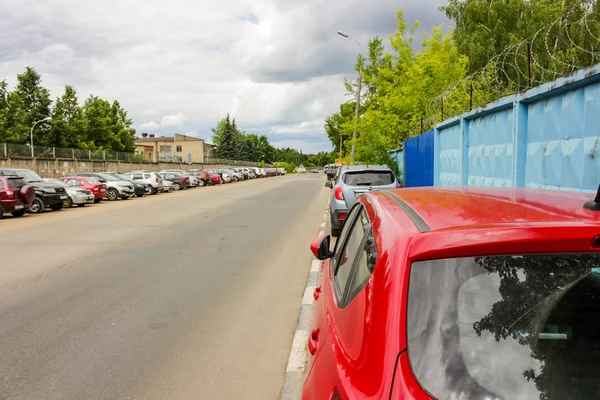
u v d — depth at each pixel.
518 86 6.51
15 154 32.81
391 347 1.37
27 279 7.27
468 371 1.31
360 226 2.51
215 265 8.15
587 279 1.39
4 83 47.69
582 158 4.77
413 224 1.67
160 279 7.18
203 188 38.91
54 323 5.24
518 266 1.42
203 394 3.64
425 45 20.89
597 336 1.34
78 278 7.29
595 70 4.38
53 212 19.34
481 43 25.72
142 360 4.25
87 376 3.94
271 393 3.65
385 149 20.66
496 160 7.25
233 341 4.70
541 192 2.30
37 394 3.64
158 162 57.88
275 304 5.88
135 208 19.97
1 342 4.69
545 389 1.28
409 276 1.47
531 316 1.37
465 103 9.59
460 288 1.42
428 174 12.80
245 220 14.72
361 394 1.35
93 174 27.28
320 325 2.28
